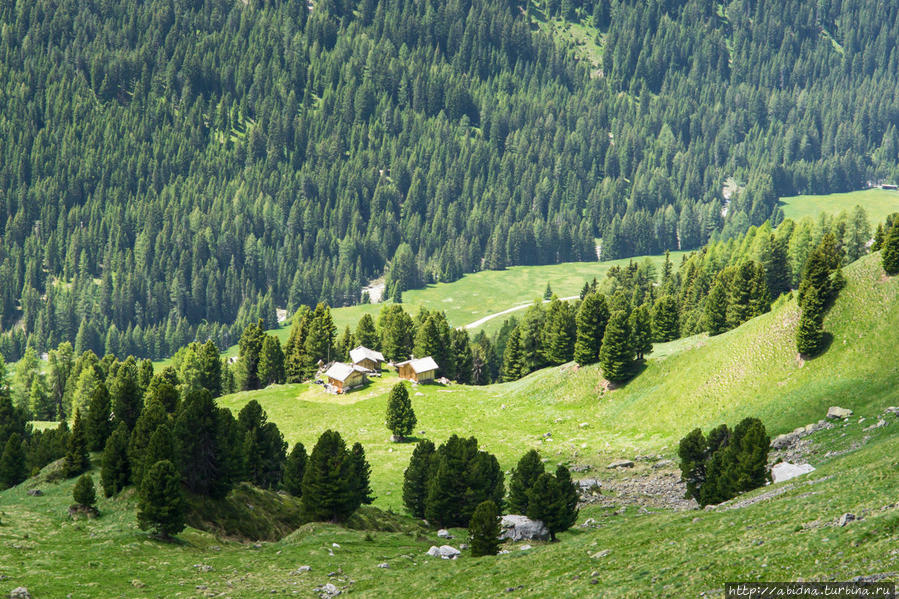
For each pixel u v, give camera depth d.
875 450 61.44
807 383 101.31
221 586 56.34
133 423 97.25
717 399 110.31
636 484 94.88
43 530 68.50
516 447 118.25
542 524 70.19
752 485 67.75
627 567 46.75
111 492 77.12
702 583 40.12
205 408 78.19
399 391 125.00
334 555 66.25
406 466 112.38
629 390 127.19
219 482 77.94
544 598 45.00
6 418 132.25
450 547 67.12
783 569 38.91
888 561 35.53
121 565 60.38
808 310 105.56
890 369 94.62
